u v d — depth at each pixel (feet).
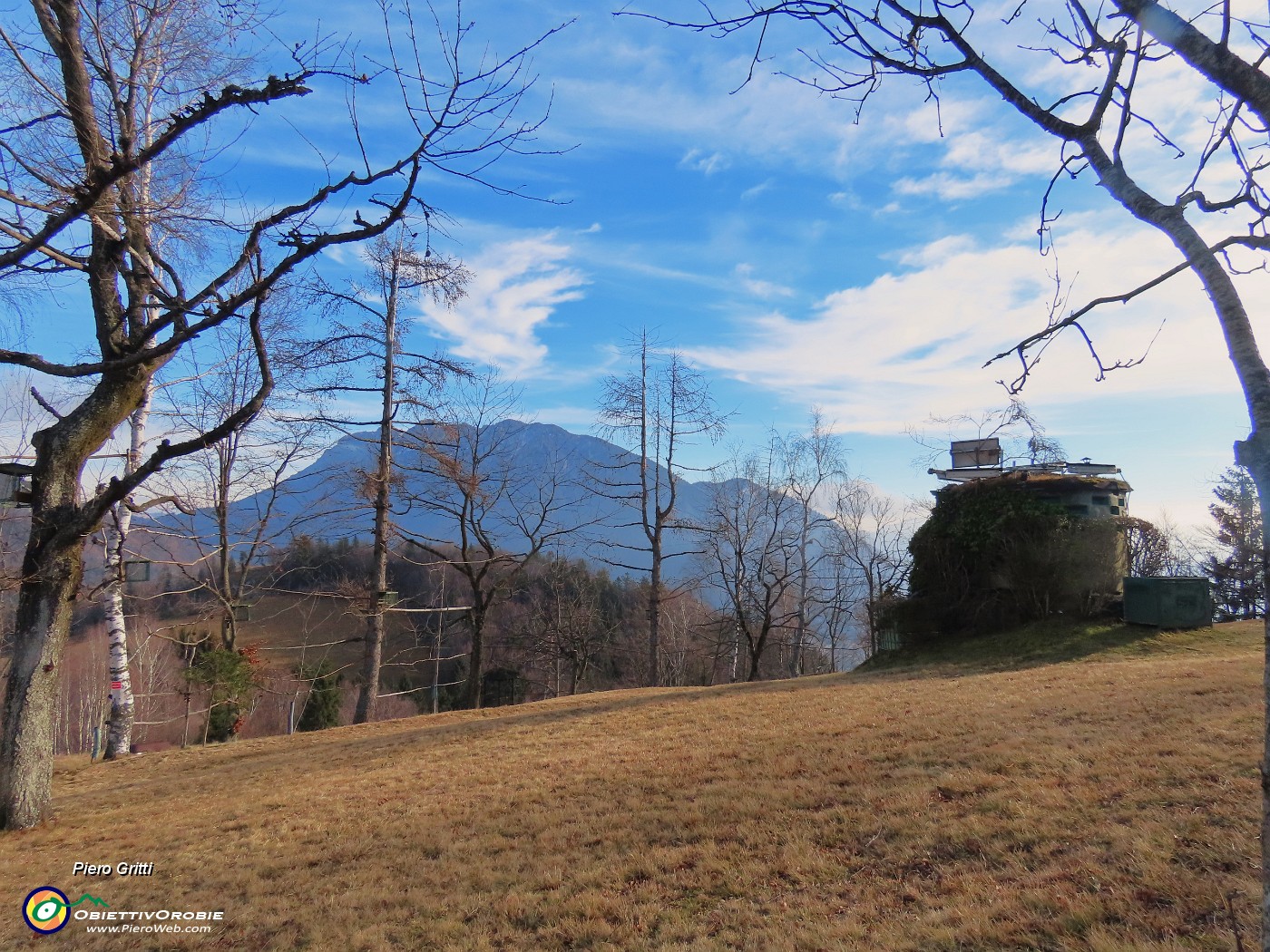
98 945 19.51
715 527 101.45
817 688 52.03
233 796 35.94
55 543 32.96
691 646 131.34
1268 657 6.64
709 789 26.68
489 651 140.36
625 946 16.14
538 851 22.70
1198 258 7.75
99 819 33.27
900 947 13.94
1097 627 59.31
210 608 76.07
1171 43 7.48
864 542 112.27
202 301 26.76
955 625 67.92
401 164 20.31
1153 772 21.17
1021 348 10.57
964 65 10.02
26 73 21.57
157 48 27.89
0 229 20.85
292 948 18.12
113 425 34.99
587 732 43.37
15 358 23.24
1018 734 28.12
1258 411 6.84
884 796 22.99
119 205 23.49
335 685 102.27
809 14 10.30
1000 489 67.67
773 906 16.99
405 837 25.80
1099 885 15.01
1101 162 9.02
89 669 103.04
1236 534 97.25
